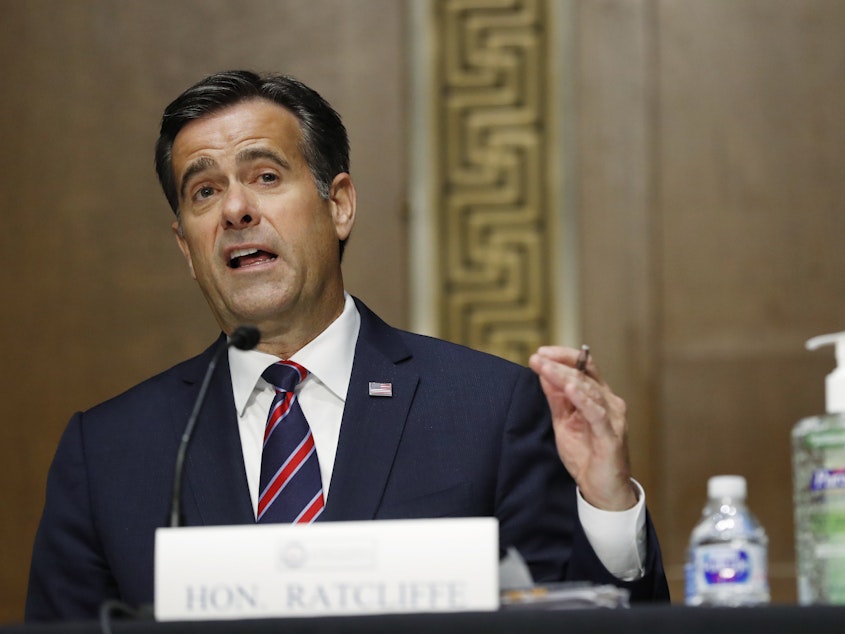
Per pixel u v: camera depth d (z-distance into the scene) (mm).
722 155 14219
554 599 4934
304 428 7188
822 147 14156
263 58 14562
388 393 7371
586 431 6570
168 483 7242
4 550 14211
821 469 5031
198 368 7715
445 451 7184
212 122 7609
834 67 14211
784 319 14078
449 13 14547
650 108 14297
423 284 14367
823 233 14117
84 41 14625
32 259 14562
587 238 14297
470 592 4910
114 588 7262
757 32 14273
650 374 14117
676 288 14180
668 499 13961
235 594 5000
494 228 14391
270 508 6980
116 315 14484
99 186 14602
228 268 7492
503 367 7590
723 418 14031
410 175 14445
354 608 4938
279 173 7570
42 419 14375
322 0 14586
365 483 7008
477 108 14469
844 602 4883
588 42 14406
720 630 4512
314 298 7520
